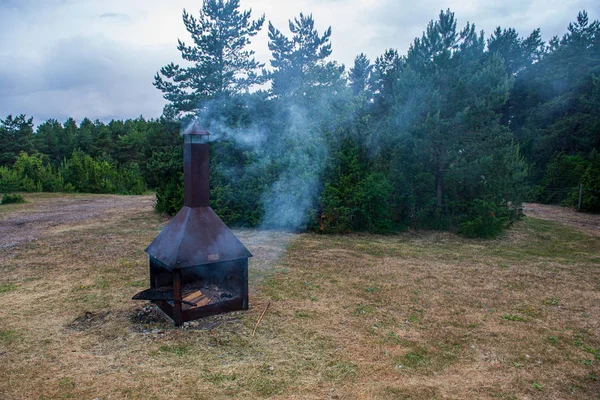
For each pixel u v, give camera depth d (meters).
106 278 6.30
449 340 4.39
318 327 4.63
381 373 3.65
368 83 29.00
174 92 15.48
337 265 7.54
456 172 11.08
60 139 45.62
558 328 4.76
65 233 10.02
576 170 20.34
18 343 4.05
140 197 20.59
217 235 4.72
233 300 4.98
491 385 3.50
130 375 3.49
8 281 6.12
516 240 10.95
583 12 30.91
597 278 6.97
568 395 3.38
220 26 15.70
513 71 30.38
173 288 4.82
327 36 18.80
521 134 28.95
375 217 11.20
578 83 25.58
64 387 3.28
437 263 7.91
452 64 11.68
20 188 21.45
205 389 3.30
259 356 3.90
